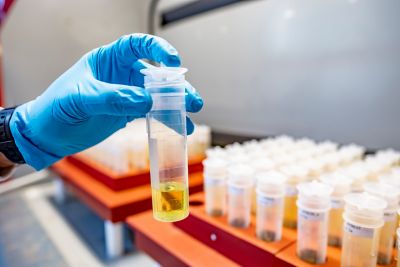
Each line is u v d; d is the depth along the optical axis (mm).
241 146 1113
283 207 678
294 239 643
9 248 1141
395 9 969
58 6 2002
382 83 1032
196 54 1886
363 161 872
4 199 1689
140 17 2363
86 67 566
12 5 1831
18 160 636
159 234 766
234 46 1605
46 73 2016
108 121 627
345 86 1142
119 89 450
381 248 553
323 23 1179
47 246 1160
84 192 1157
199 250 695
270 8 1378
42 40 1974
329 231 627
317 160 838
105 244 1178
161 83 437
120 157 1131
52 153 637
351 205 517
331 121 1207
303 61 1276
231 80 1662
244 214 684
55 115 555
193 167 1297
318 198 546
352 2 1077
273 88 1429
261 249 602
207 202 753
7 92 1881
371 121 1078
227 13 1612
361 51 1075
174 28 2033
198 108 546
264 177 645
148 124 452
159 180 456
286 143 1130
